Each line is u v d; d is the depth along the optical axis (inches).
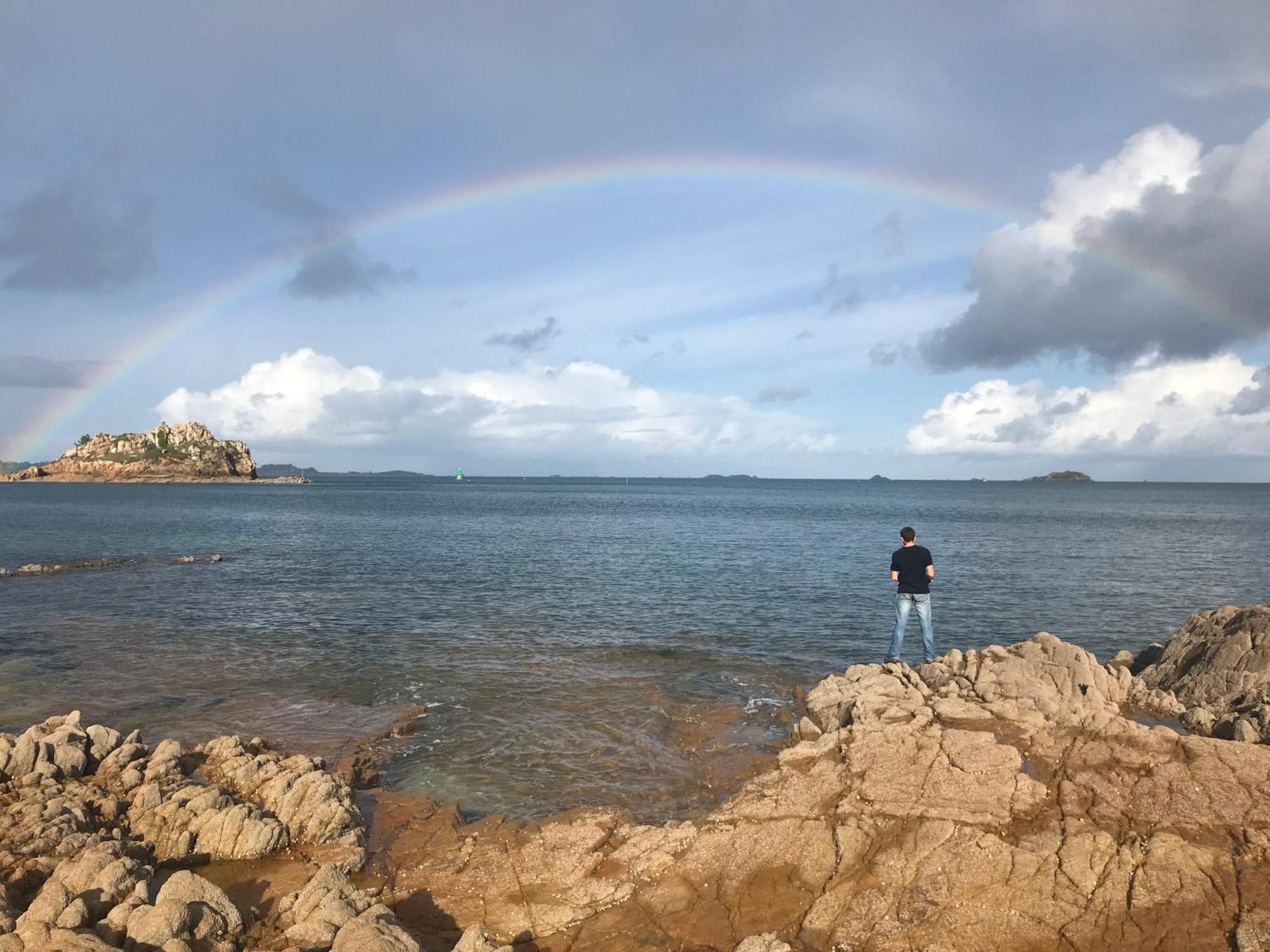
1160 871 328.5
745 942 299.3
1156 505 5757.9
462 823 435.2
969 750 445.1
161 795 442.9
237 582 1387.8
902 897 326.3
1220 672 625.9
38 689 703.7
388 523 3223.4
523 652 832.9
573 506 5196.9
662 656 818.8
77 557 1818.4
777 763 504.4
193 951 297.3
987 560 1777.8
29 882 355.9
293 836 412.5
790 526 3085.6
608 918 333.7
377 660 800.3
